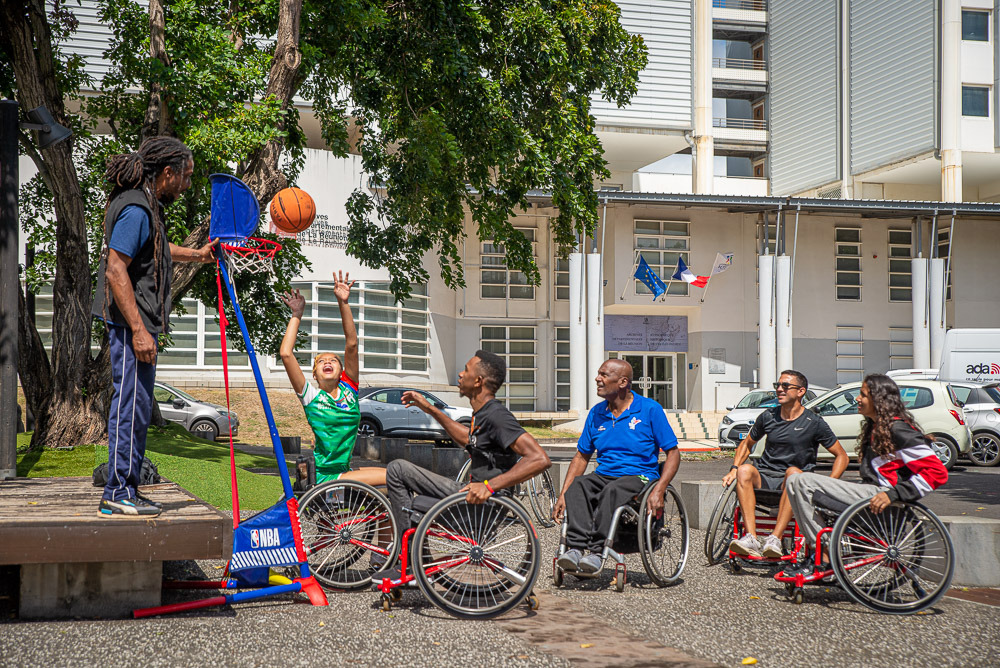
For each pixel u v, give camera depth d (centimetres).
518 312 3350
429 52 1299
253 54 1312
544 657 394
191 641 404
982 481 1410
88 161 1493
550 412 3259
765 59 4384
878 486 535
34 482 611
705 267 3291
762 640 436
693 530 810
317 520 525
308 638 415
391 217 1437
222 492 962
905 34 3619
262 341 1708
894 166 3656
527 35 1382
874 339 3406
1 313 861
